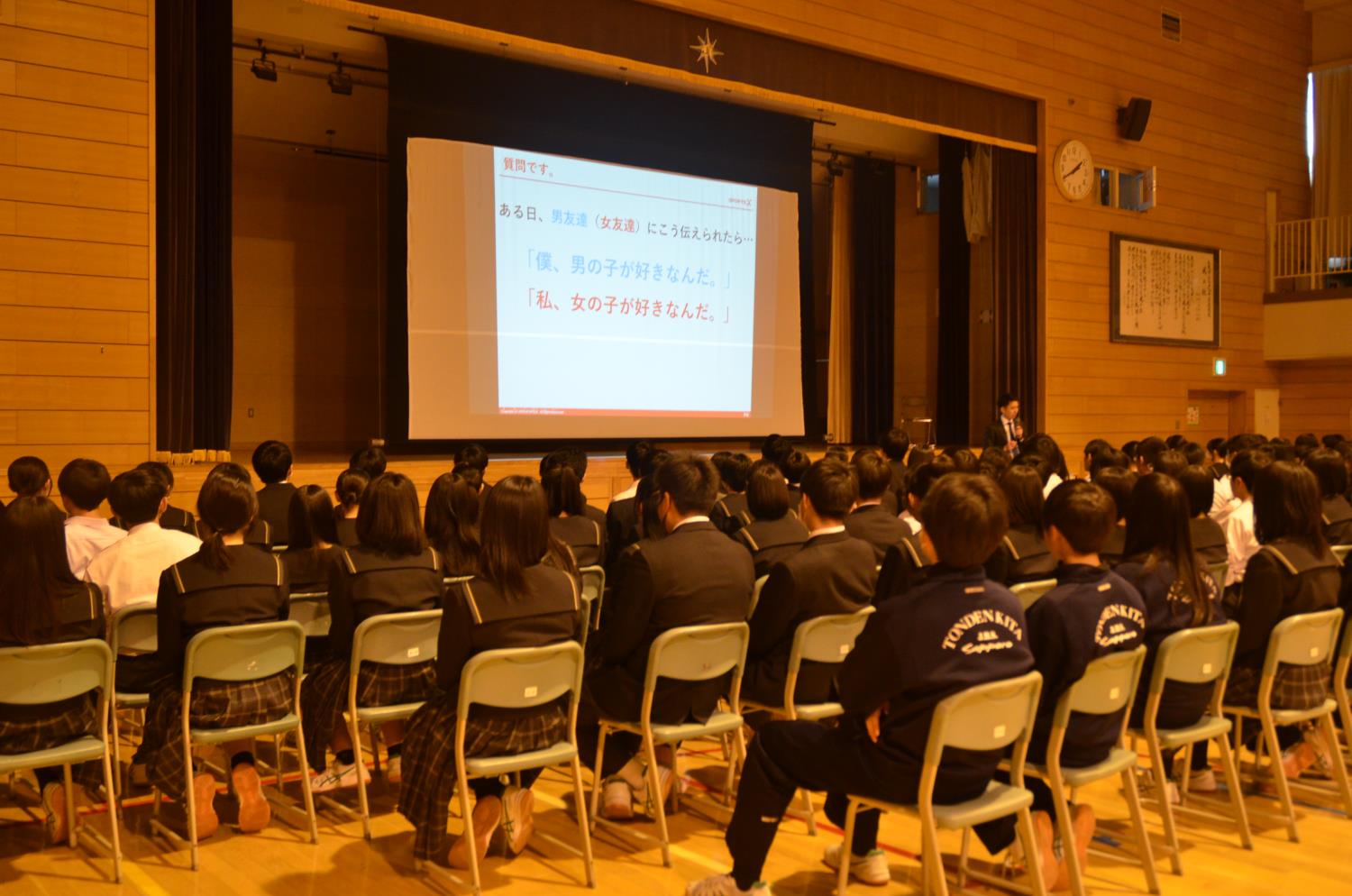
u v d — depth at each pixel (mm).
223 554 3514
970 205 12109
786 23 9672
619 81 10102
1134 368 12602
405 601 3730
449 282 9188
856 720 2836
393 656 3707
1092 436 12117
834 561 3654
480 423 9344
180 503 6914
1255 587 3734
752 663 3787
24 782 4160
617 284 10094
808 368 11656
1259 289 14164
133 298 6805
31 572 3131
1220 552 4613
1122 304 12422
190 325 7184
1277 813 3975
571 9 8562
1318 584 3756
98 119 6691
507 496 3227
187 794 3379
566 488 4820
